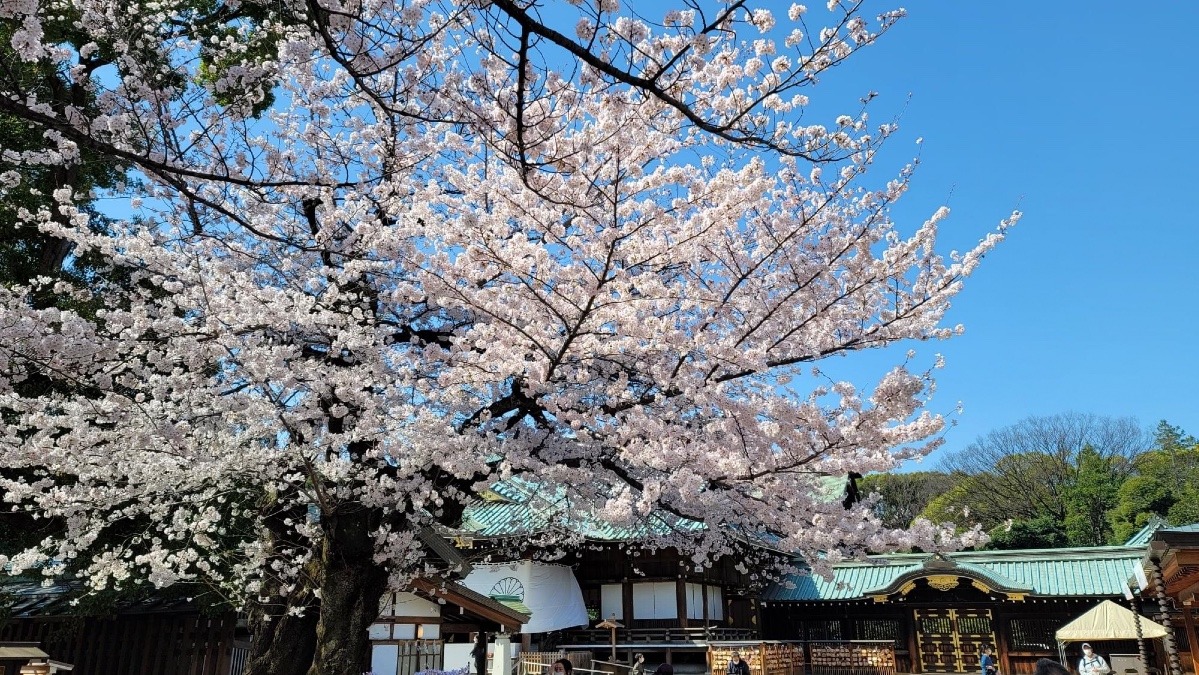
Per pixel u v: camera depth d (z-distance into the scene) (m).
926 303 7.78
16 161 6.14
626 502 7.59
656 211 6.29
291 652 9.60
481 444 8.00
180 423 7.28
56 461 7.40
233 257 8.92
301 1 4.80
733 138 4.57
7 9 4.29
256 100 6.30
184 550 9.16
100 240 7.44
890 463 7.21
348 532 8.82
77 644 12.69
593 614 23.84
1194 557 9.23
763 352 7.10
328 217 7.86
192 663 12.02
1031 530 39.97
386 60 5.42
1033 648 25.20
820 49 4.81
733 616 27.02
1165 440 47.47
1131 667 21.77
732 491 8.36
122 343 7.02
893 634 27.02
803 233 7.79
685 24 4.63
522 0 4.02
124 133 5.82
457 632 13.74
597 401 9.44
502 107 5.20
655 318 6.89
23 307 6.19
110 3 6.30
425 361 8.87
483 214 6.87
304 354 9.29
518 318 7.49
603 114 5.95
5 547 10.91
